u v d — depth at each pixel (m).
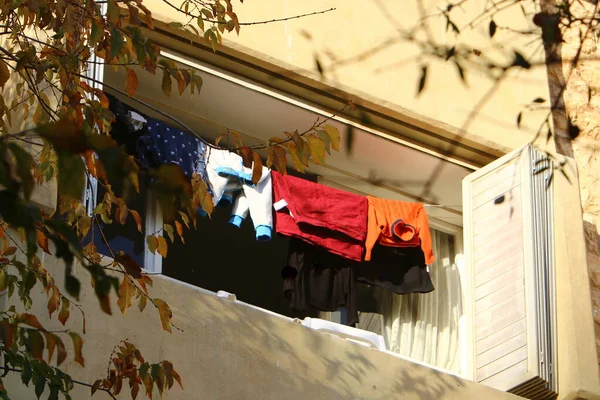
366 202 15.45
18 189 6.55
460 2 16.83
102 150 6.71
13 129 11.95
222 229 19.00
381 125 16.41
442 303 16.78
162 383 10.05
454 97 16.75
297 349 13.14
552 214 15.49
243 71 15.55
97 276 7.25
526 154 15.66
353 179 16.98
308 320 14.14
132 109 14.23
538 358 14.49
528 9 17.75
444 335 16.55
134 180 7.06
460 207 17.30
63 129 6.55
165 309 10.36
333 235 15.08
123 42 10.17
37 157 11.73
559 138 17.22
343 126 16.20
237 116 15.87
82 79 12.85
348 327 14.28
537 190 15.49
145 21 10.89
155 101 15.46
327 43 16.08
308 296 15.02
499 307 15.05
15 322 8.62
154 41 15.08
